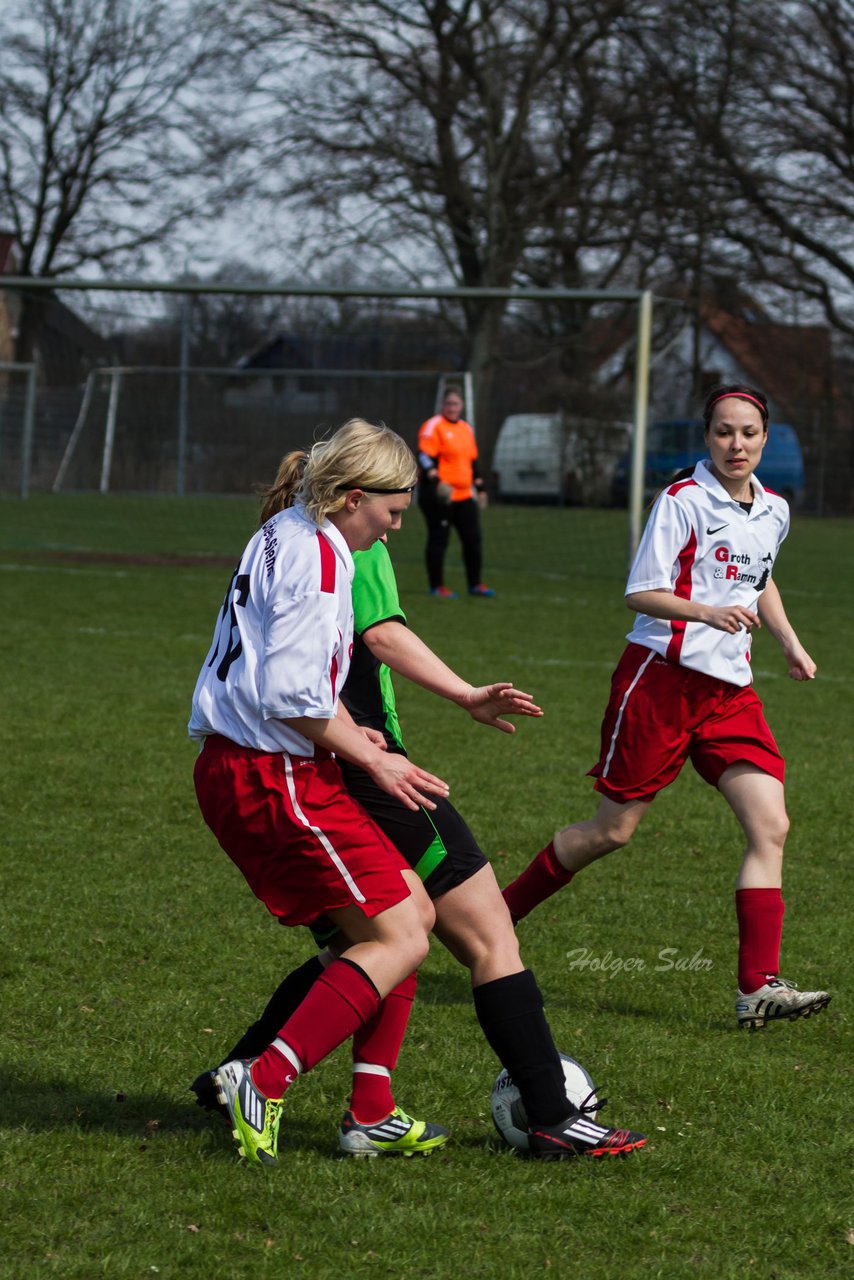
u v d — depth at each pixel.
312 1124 13.05
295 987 12.81
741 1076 14.19
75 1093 13.42
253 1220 11.01
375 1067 12.34
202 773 11.93
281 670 11.27
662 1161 12.18
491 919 12.48
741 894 15.64
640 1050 14.86
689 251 132.62
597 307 79.94
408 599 55.66
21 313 90.25
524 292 61.00
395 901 11.72
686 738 16.19
